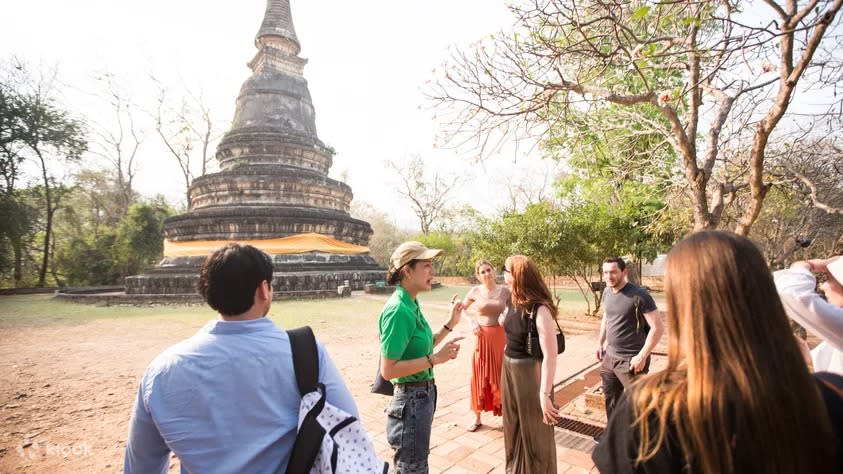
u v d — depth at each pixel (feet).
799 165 19.88
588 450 13.58
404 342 8.77
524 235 37.09
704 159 15.07
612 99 13.96
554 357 9.99
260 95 81.00
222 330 5.40
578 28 12.73
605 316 14.12
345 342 31.17
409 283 9.38
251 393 5.03
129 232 92.63
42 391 20.36
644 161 19.81
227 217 67.36
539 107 14.71
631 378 12.91
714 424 3.37
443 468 12.54
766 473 3.28
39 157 88.12
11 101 82.17
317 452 4.98
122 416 17.33
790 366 3.48
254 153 77.25
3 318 43.62
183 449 4.80
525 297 10.63
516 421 10.75
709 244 3.97
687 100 18.76
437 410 17.43
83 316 45.06
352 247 77.56
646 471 3.74
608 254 38.88
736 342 3.54
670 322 4.17
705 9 12.97
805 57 10.63
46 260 91.76
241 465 4.79
